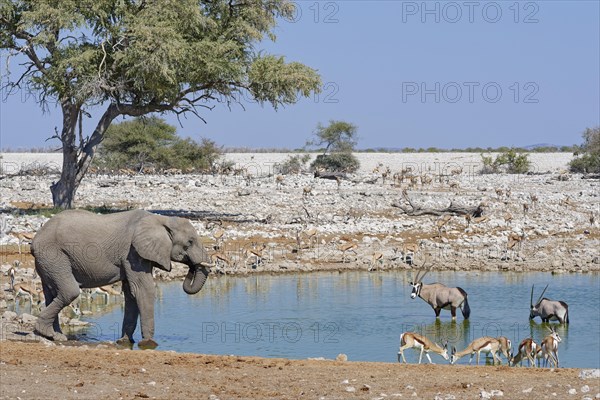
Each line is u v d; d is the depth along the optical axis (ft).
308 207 206.80
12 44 184.24
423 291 105.40
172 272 132.87
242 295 117.50
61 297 83.20
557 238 172.04
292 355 83.15
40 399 53.26
